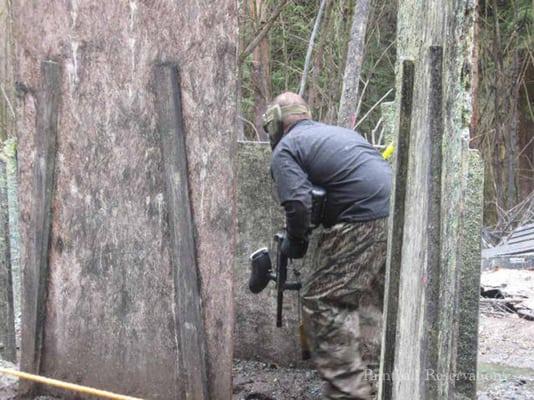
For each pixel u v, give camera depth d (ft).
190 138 11.13
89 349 12.21
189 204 11.18
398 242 7.96
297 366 13.84
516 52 50.08
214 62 10.87
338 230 10.93
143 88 11.38
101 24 11.56
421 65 7.41
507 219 43.47
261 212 13.67
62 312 12.40
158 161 11.41
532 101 56.90
